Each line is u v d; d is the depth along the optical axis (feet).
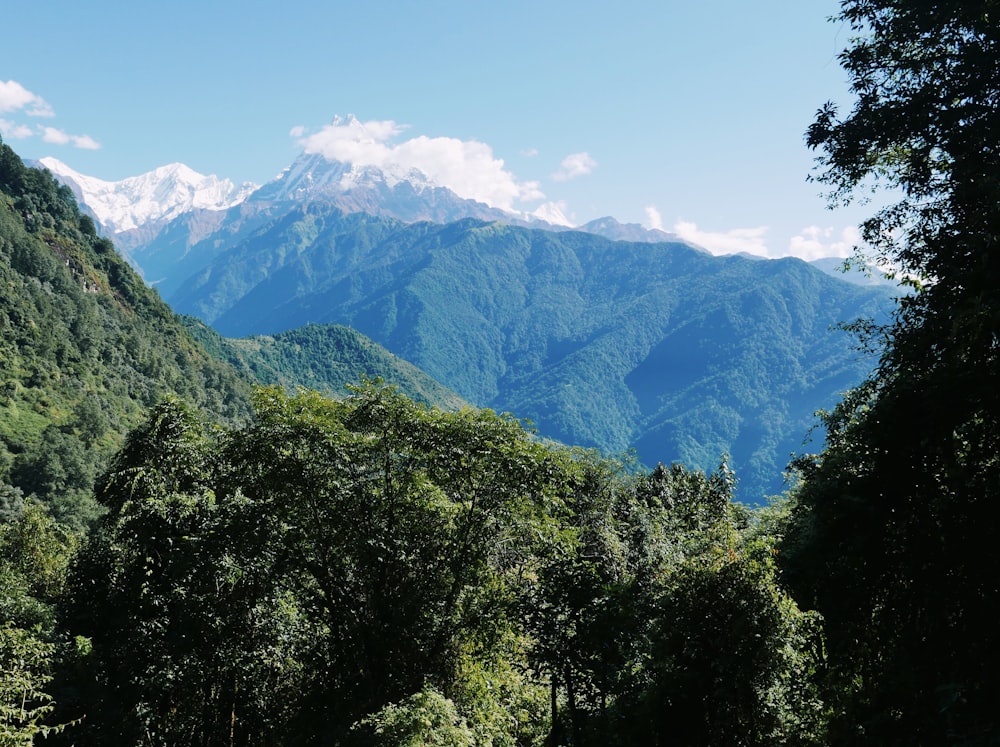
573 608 51.31
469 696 58.70
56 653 59.47
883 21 41.27
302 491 57.72
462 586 58.13
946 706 25.09
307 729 57.21
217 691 63.67
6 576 75.77
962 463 32.04
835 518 33.50
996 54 35.47
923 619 31.14
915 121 39.37
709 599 41.78
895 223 43.32
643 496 111.24
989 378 28.84
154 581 63.21
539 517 58.03
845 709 36.09
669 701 41.98
